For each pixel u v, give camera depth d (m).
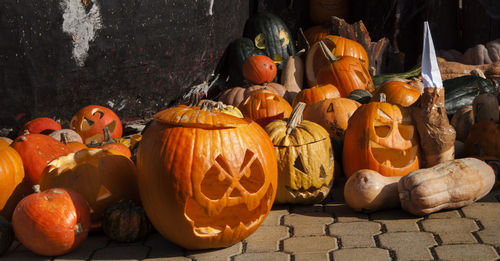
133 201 4.38
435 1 9.75
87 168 4.30
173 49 8.16
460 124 6.05
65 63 6.97
